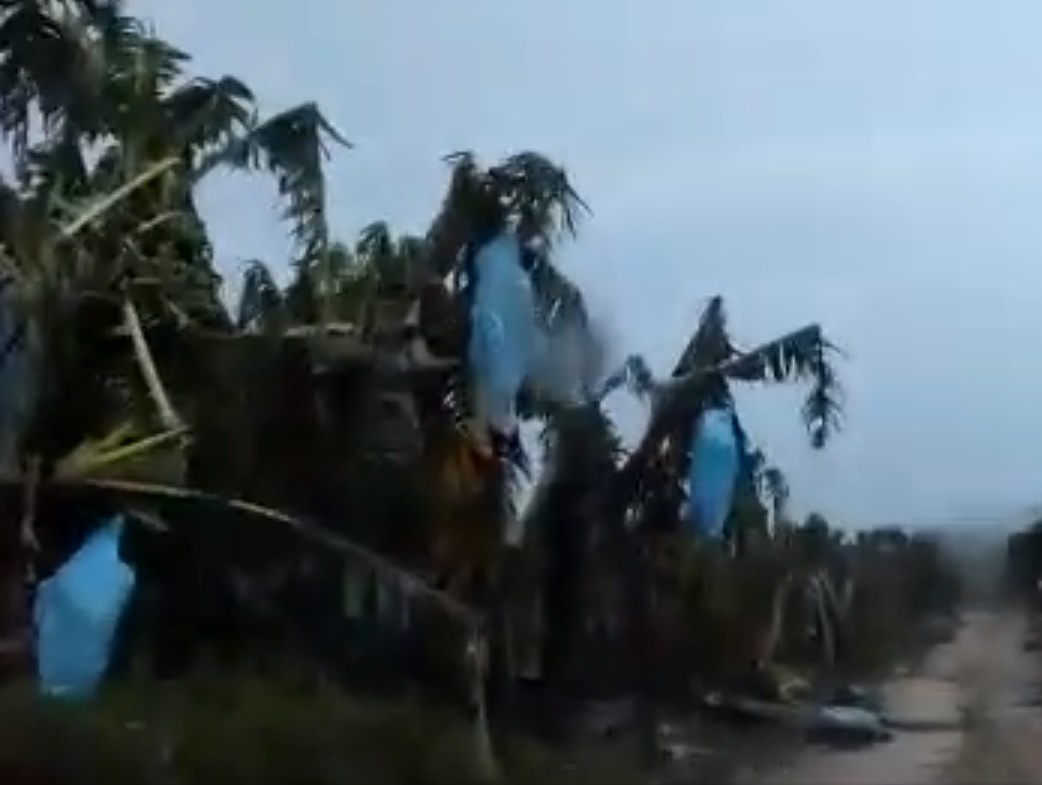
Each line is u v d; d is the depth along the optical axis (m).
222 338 15.61
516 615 16.47
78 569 14.04
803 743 17.62
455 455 15.98
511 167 16.66
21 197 14.60
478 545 16.09
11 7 15.59
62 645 13.84
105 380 14.76
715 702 18.25
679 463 18.44
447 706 15.34
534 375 17.14
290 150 16.23
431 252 16.50
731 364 18.62
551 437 17.58
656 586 18.06
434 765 14.30
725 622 18.73
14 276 14.16
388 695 15.25
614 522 17.92
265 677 14.95
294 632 15.45
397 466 15.74
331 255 16.36
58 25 15.69
